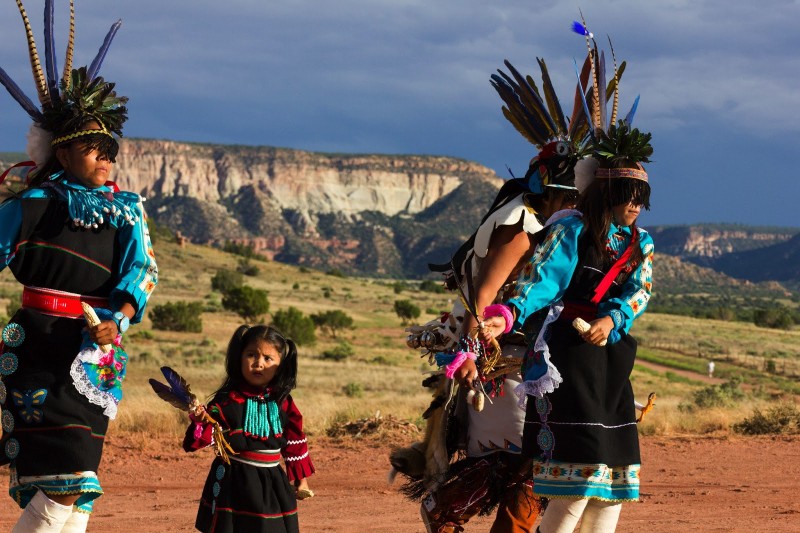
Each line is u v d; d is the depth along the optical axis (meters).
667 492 10.27
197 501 9.73
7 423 4.17
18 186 4.30
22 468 4.12
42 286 4.21
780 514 8.25
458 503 4.47
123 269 4.32
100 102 4.26
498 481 4.38
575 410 3.88
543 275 3.91
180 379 4.41
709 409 23.53
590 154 4.44
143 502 9.64
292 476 4.74
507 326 3.82
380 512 8.73
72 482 4.12
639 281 4.05
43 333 4.17
